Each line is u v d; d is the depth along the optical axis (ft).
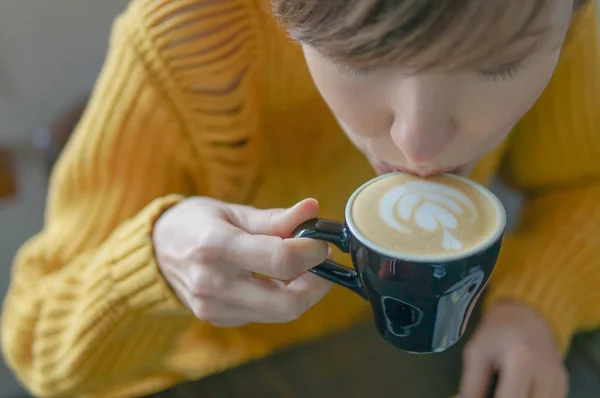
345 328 2.10
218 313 1.61
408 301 1.30
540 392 1.91
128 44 2.10
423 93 1.17
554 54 1.20
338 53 1.13
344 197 2.49
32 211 4.16
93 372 2.19
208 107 2.11
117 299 1.92
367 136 1.40
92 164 2.20
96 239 2.23
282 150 2.36
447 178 1.45
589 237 2.37
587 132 2.39
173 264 1.67
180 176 2.31
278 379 1.91
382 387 1.90
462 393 1.90
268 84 2.15
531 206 2.67
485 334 2.06
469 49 1.04
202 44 1.98
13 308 2.44
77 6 3.60
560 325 2.12
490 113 1.24
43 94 3.82
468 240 1.27
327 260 1.47
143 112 2.13
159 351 2.23
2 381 4.41
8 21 3.53
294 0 1.09
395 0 0.99
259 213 1.60
